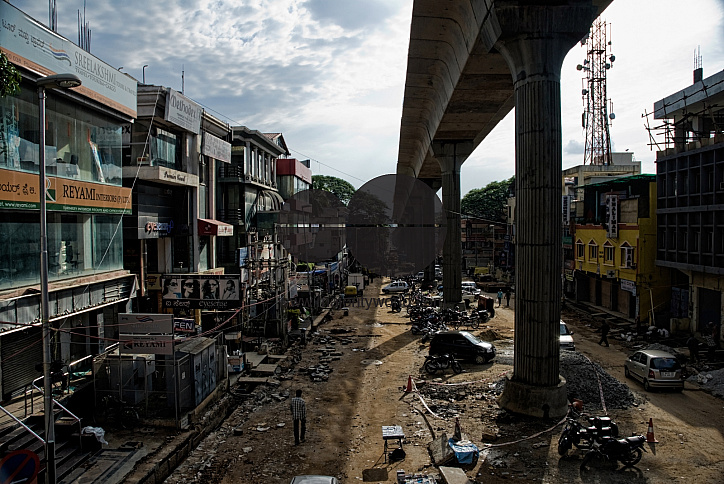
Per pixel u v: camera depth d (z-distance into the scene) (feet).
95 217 64.64
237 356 71.26
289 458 44.78
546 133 54.13
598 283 128.67
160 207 88.07
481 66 72.54
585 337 99.04
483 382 66.39
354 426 52.70
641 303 100.42
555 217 54.49
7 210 49.11
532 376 54.85
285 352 85.66
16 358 51.31
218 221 105.09
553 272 54.49
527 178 54.95
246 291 83.46
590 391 58.70
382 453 45.52
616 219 109.81
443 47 82.28
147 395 49.47
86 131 61.72
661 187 98.07
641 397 59.47
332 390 65.77
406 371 75.15
